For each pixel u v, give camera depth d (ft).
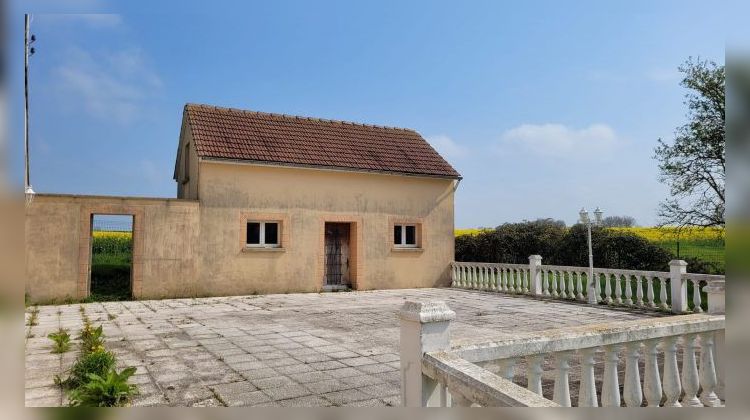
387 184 61.87
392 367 21.79
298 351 24.95
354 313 39.01
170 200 48.98
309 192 56.59
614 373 12.03
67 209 44.93
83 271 45.32
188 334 29.55
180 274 49.01
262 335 29.32
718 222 51.06
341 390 18.44
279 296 51.70
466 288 62.23
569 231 65.67
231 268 51.67
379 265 60.29
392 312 39.55
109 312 38.93
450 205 66.54
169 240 48.67
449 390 9.53
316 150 59.57
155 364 22.17
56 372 20.61
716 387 13.92
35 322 33.78
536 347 11.07
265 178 54.13
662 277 40.06
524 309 41.42
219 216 51.34
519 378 19.06
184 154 61.72
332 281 58.80
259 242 54.49
